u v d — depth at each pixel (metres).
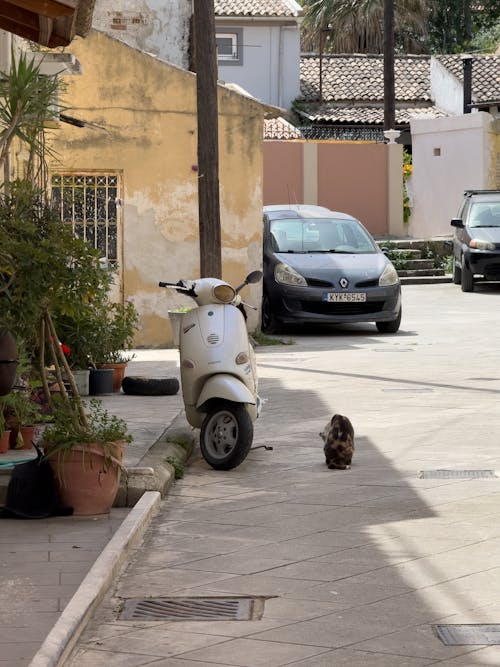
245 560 8.30
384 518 9.46
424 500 10.07
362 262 24.25
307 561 8.24
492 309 28.89
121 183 21.84
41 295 9.38
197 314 11.92
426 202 44.19
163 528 9.24
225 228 22.69
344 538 8.84
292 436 13.20
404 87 54.97
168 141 21.92
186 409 12.02
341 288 23.52
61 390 9.76
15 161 15.85
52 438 9.52
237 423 11.34
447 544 8.62
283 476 11.16
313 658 6.34
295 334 24.44
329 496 10.27
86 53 21.53
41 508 9.45
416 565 8.09
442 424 13.81
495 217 34.34
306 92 53.91
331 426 11.52
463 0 69.88
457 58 53.62
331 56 57.09
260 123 22.70
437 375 17.98
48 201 9.79
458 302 30.83
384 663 6.25
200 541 8.84
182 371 11.86
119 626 6.93
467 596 7.39
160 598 7.45
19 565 8.12
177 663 6.29
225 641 6.63
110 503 9.65
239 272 22.84
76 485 9.48
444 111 52.97
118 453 9.64
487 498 10.11
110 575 7.71
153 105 21.81
